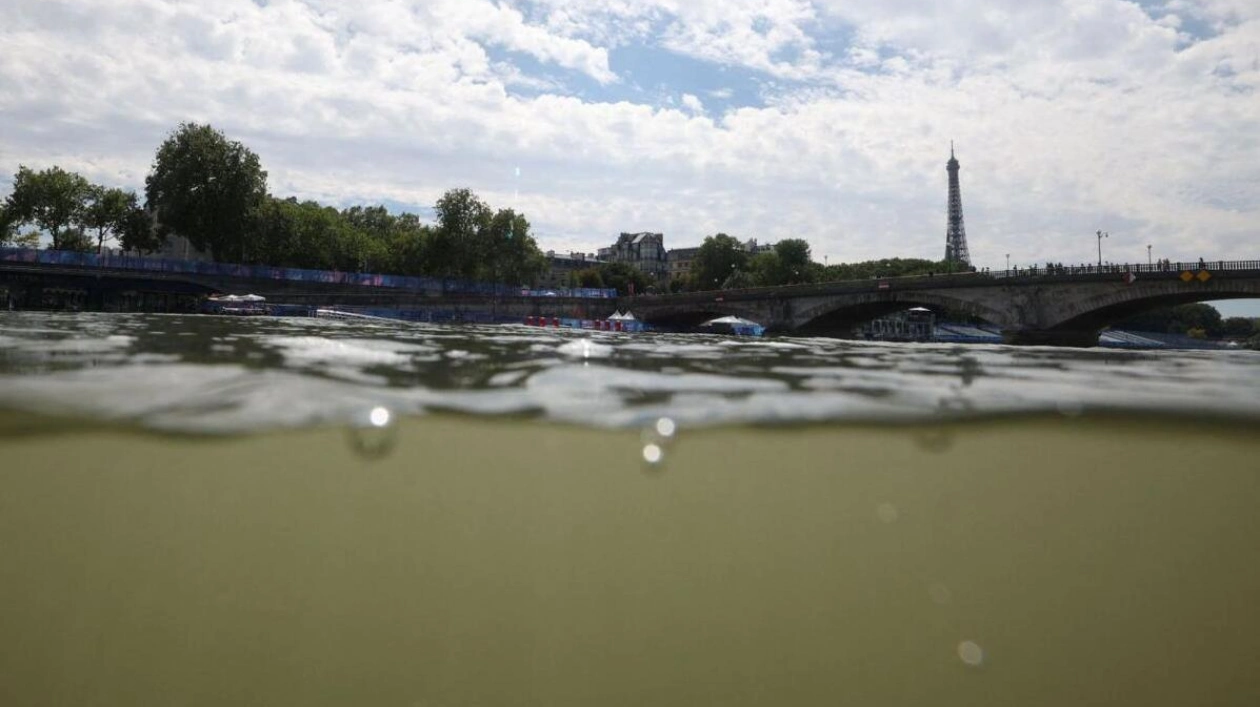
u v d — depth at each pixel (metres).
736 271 100.81
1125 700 1.04
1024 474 2.02
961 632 1.23
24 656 1.06
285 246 63.47
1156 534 1.61
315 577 1.31
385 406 2.63
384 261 72.31
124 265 45.91
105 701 0.96
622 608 1.26
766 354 6.57
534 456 2.09
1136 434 2.51
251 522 1.52
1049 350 9.80
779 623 1.25
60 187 58.62
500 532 1.53
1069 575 1.41
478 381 3.44
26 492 1.58
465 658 1.11
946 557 1.49
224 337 6.62
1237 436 2.50
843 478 1.96
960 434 2.47
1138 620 1.27
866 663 1.11
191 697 0.98
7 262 43.09
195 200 54.97
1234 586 1.39
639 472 1.98
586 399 2.97
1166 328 120.50
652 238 147.75
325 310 39.69
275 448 2.04
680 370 4.36
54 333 6.77
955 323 107.19
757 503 1.75
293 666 1.07
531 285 73.75
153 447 1.97
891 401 3.06
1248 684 1.11
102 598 1.21
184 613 1.18
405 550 1.44
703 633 1.19
